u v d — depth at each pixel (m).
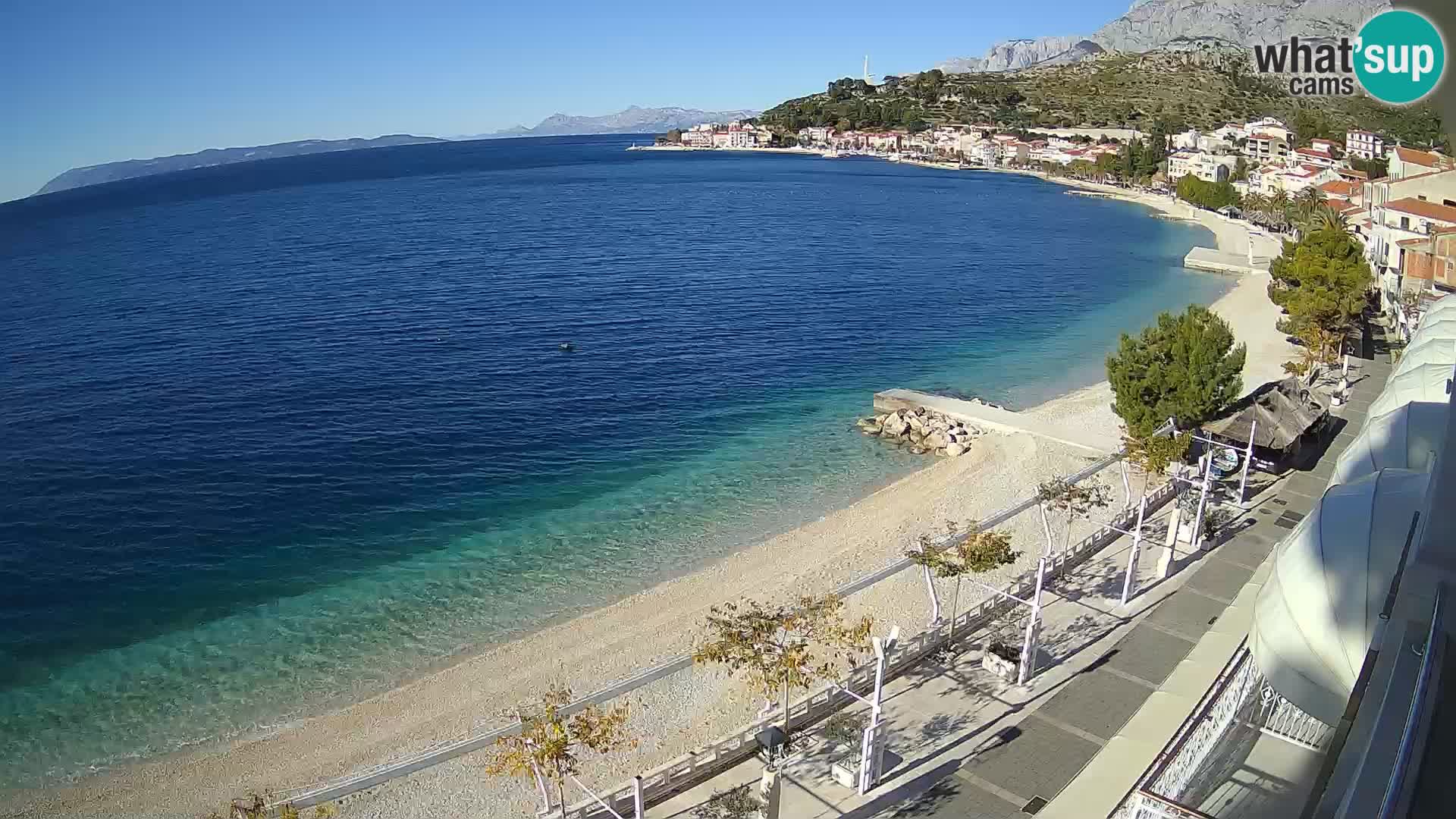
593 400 68.56
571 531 46.78
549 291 111.25
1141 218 184.38
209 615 39.03
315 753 29.67
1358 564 17.75
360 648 36.44
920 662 30.48
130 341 86.19
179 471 54.72
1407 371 31.59
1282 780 19.33
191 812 27.27
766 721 27.14
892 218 184.75
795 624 27.88
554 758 22.86
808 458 56.47
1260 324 83.38
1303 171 173.25
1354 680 17.34
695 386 72.06
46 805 27.92
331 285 116.06
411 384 72.00
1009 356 80.75
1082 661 30.06
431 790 27.66
